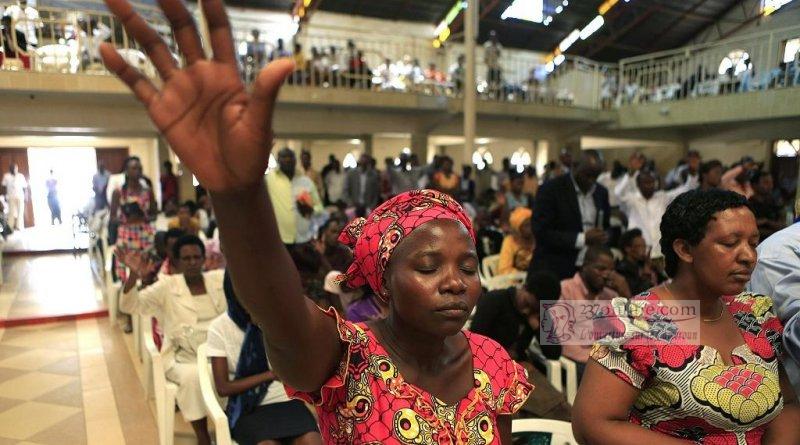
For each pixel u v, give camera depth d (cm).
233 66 52
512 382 95
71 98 743
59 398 344
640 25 1458
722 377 111
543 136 1222
